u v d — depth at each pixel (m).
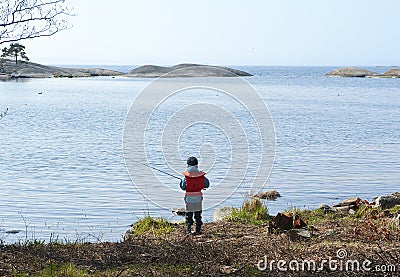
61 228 12.45
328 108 59.78
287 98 77.62
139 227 10.84
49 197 15.85
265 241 8.94
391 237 9.05
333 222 10.77
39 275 6.92
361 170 21.28
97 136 33.31
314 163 22.98
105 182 18.27
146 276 6.88
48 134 34.38
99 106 59.34
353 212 12.11
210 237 9.58
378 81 164.62
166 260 7.60
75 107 58.09
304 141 31.50
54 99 70.62
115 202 15.26
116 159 23.86
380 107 62.12
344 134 35.44
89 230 12.32
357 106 63.47
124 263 7.52
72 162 22.94
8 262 7.53
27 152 26.05
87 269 7.24
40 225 12.70
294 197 16.23
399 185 18.34
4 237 11.55
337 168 21.66
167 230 10.41
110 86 109.56
